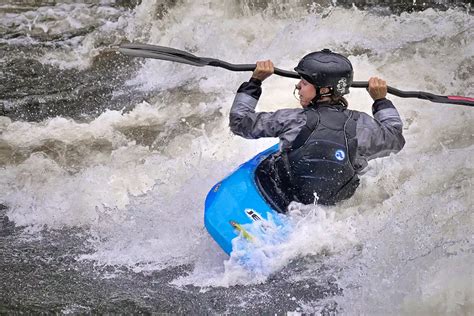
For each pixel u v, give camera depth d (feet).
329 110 47.85
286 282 46.34
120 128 69.51
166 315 43.86
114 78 82.74
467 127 65.21
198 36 89.86
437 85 73.72
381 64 76.89
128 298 45.70
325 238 48.26
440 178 53.93
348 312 43.45
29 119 74.38
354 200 50.93
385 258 46.73
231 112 49.65
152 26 94.68
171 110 72.38
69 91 80.02
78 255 51.75
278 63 78.74
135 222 54.65
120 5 101.19
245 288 46.16
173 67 82.07
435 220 49.47
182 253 51.11
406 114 67.82
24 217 57.77
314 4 94.84
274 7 93.04
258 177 50.29
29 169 63.57
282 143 47.85
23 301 45.65
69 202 59.06
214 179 58.70
